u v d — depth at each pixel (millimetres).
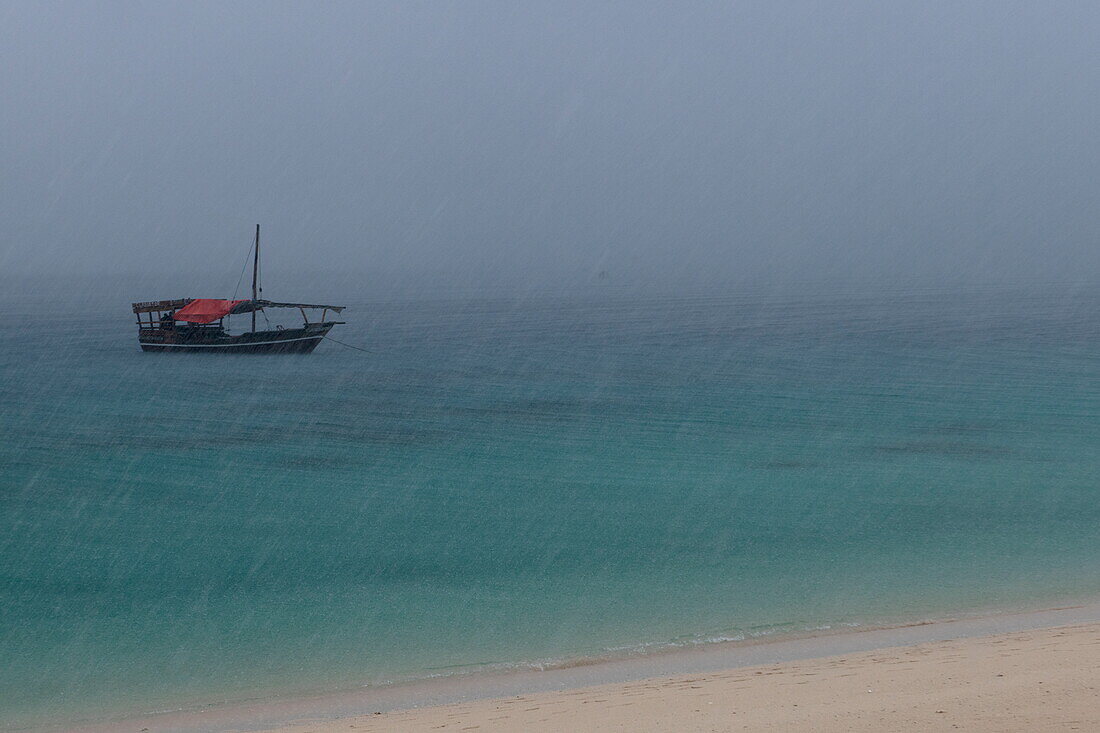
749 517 29297
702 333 127875
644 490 33812
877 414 52969
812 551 24922
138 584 22719
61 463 40688
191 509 31422
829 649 16312
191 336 96562
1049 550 24328
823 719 10523
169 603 21031
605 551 25406
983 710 10320
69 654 17547
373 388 70250
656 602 20344
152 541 27109
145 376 80250
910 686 11969
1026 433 45656
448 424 51594
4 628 19250
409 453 42594
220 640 18297
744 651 16484
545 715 12211
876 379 71562
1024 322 138125
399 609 20297
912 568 22781
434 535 27547
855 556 24234
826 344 106625
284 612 20219
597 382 72625
